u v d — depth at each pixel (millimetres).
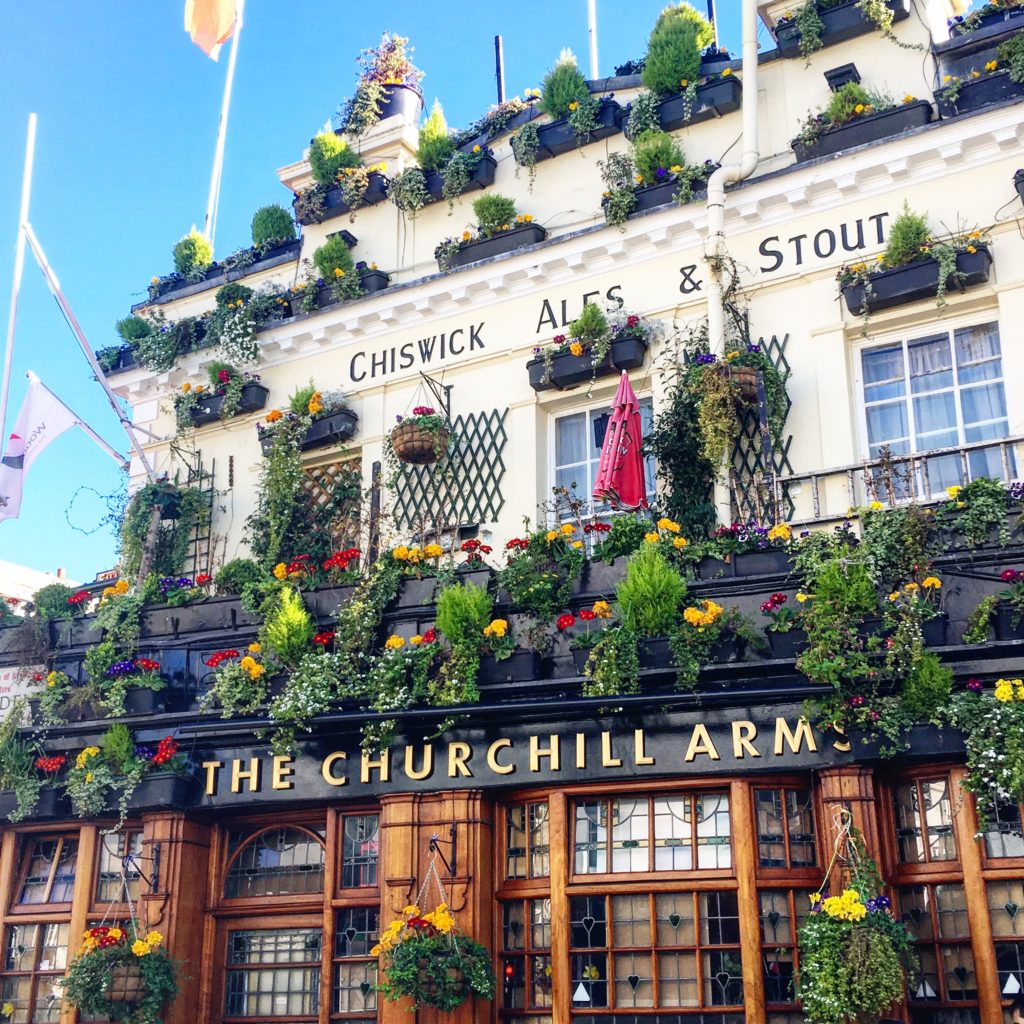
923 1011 9188
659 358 12602
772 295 12297
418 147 15062
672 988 9711
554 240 13258
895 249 11492
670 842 10016
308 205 15211
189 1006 11117
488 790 10539
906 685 9320
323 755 11016
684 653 9922
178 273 16250
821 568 9844
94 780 11430
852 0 12820
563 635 10641
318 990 11023
